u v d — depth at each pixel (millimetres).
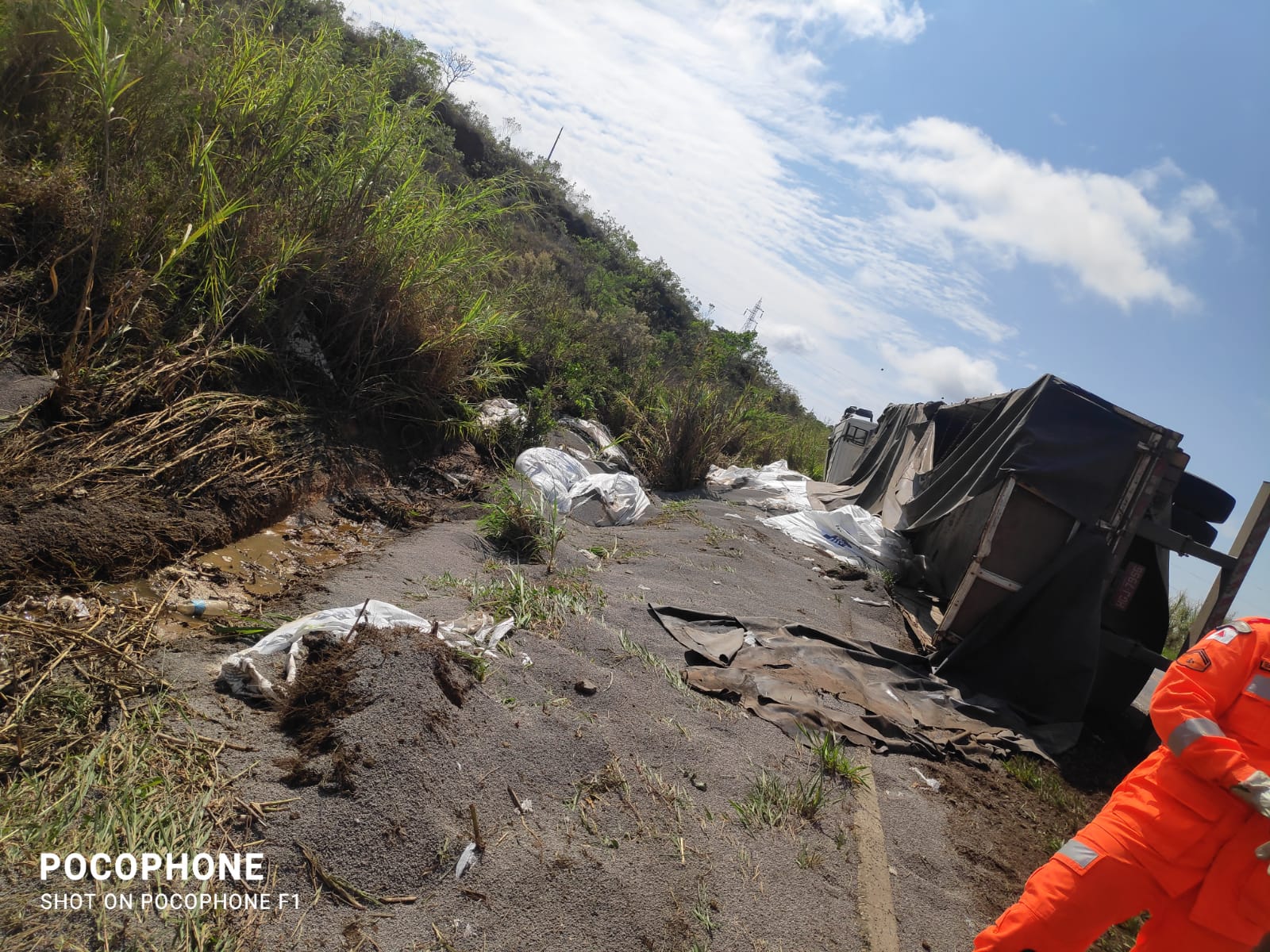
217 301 5793
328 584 4586
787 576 7570
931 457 9703
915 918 3434
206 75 6234
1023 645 6258
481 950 2471
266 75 6750
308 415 6457
